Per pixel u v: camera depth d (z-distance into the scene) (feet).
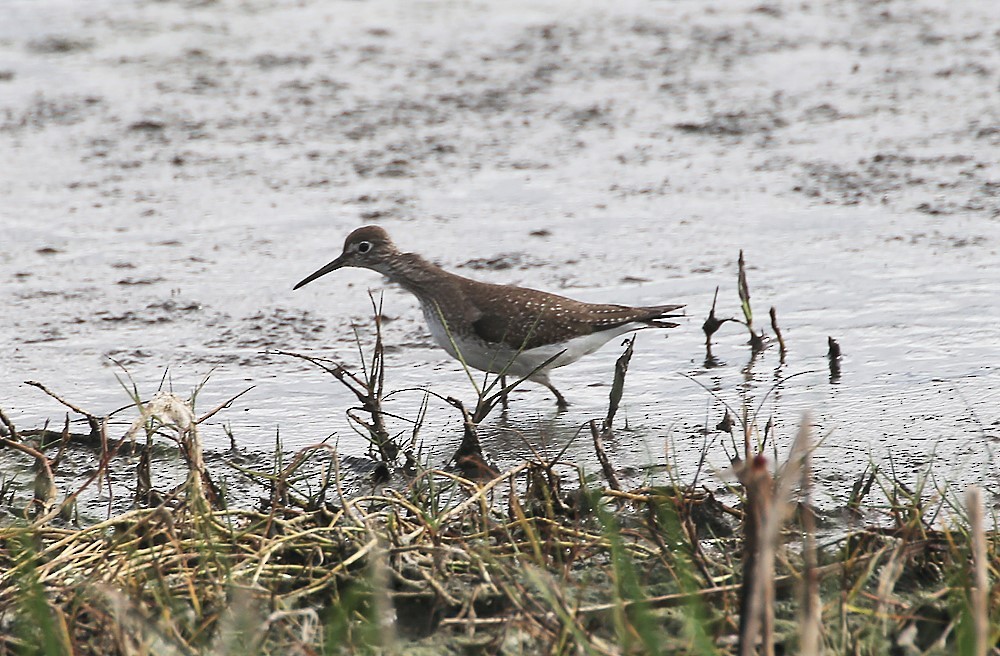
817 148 67.15
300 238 57.72
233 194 63.05
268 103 76.95
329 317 50.03
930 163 63.98
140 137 71.26
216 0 98.32
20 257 55.57
